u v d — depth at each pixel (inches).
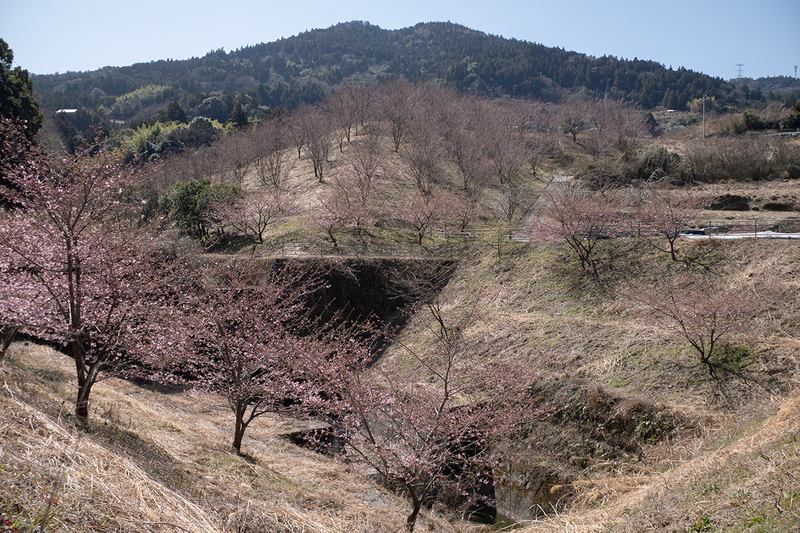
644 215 933.2
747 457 283.1
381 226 1315.2
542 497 523.8
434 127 1882.4
